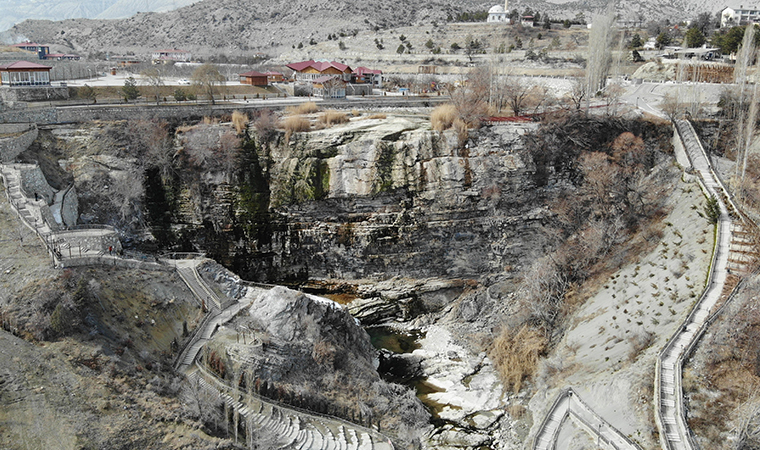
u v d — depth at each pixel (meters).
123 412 45.84
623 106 101.75
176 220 89.38
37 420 42.56
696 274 65.00
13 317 49.72
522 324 75.81
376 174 88.38
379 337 80.12
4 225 63.22
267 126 91.38
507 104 110.31
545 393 62.41
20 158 78.50
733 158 87.44
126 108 92.19
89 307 52.75
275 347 58.50
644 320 63.44
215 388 52.62
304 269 91.00
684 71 123.88
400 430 57.50
